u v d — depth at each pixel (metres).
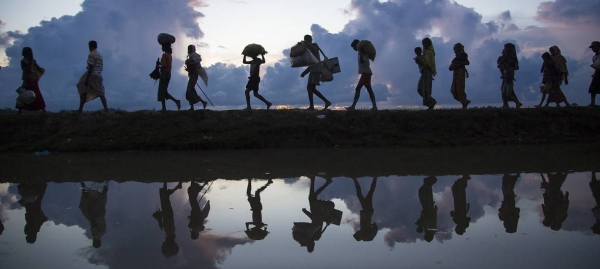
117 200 4.82
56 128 10.33
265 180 5.93
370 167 6.95
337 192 5.14
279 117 10.83
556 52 12.38
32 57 10.88
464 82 11.72
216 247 3.24
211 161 7.79
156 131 10.12
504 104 12.34
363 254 3.05
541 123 11.09
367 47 10.80
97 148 9.41
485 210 4.23
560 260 2.87
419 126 10.66
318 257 3.00
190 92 10.89
